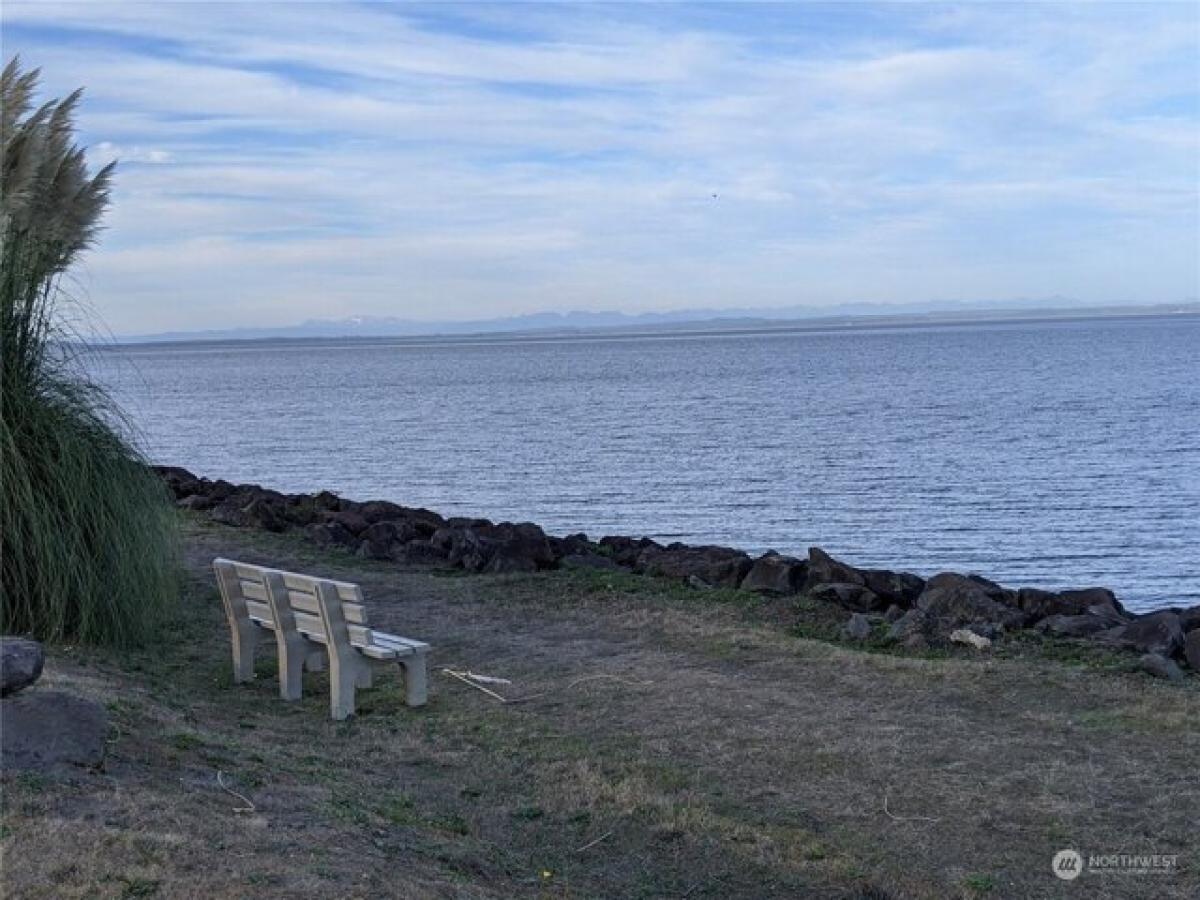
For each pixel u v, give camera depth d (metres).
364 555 13.45
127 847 4.50
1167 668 8.13
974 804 6.16
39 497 8.66
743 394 79.19
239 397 92.31
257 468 39.94
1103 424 50.34
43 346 9.32
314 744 7.26
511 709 8.02
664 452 43.12
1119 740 6.99
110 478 9.02
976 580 11.89
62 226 9.20
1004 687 8.01
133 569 9.05
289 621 8.44
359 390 100.44
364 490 33.72
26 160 8.66
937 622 9.53
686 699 8.03
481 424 58.72
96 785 5.14
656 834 5.90
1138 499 29.88
